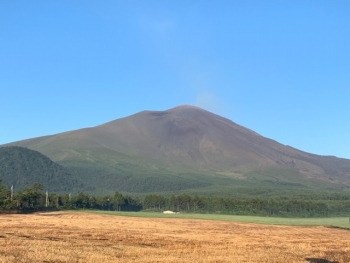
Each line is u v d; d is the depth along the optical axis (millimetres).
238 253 38031
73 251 35188
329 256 39031
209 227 76375
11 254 32031
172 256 34594
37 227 59031
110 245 41094
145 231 60688
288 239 56250
